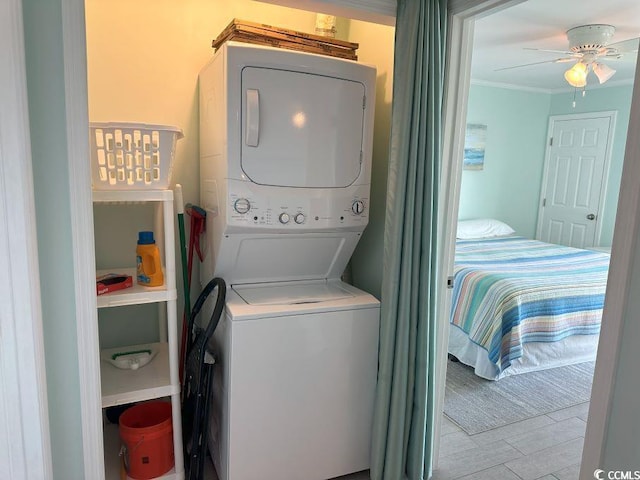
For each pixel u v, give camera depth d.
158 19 2.09
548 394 2.98
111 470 1.92
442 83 1.87
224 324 1.84
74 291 1.54
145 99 2.12
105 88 2.04
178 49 2.14
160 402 2.15
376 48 2.20
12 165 1.37
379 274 2.26
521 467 2.24
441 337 2.12
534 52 3.93
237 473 1.84
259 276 2.11
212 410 2.10
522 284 3.18
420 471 2.01
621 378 1.33
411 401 1.98
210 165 1.99
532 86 5.50
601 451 1.38
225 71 1.72
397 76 1.84
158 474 1.87
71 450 1.63
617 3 2.79
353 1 1.80
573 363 3.45
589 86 5.25
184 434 2.06
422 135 1.82
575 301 3.29
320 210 1.94
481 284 3.26
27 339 1.46
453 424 2.61
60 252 1.51
